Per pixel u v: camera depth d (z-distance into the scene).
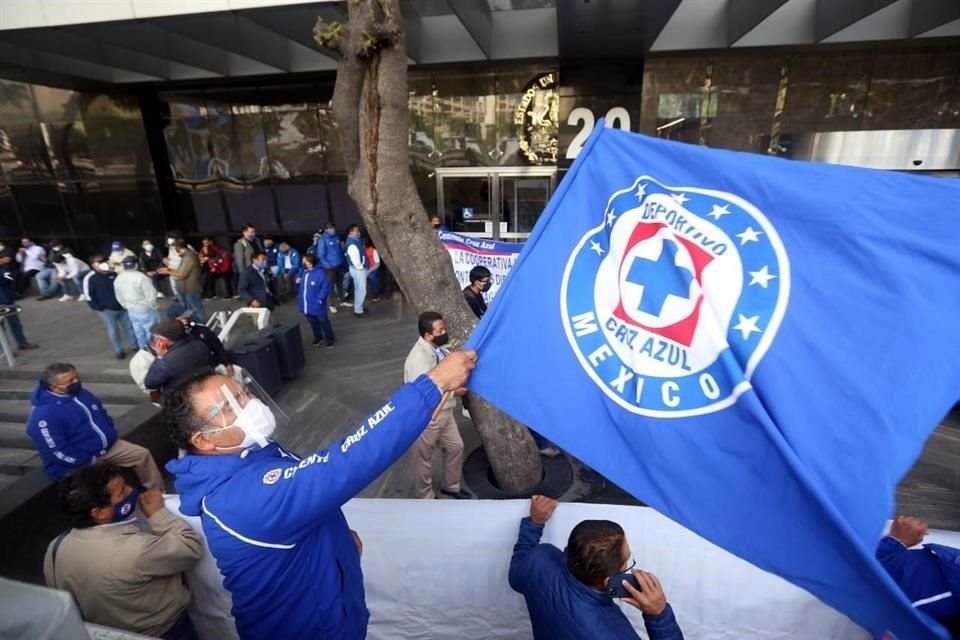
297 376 7.14
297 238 12.51
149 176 12.43
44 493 3.95
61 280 11.57
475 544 2.42
